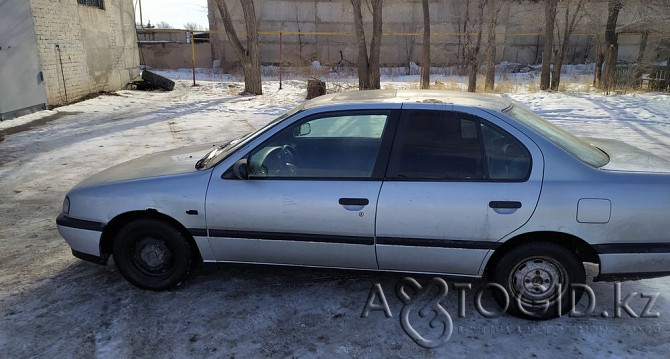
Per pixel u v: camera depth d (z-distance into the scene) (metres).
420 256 3.37
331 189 3.39
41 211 5.81
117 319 3.46
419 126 3.42
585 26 25.39
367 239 3.39
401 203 3.29
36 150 8.92
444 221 3.25
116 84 18.72
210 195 3.54
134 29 21.22
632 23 17.81
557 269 3.28
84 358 3.03
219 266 3.75
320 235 3.44
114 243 3.79
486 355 3.04
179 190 3.59
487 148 3.30
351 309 3.58
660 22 17.48
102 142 9.61
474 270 3.36
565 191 3.14
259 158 3.60
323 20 34.28
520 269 3.33
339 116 3.54
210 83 22.58
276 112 13.48
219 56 33.28
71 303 3.67
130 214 3.72
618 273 3.20
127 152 8.80
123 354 3.07
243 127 11.24
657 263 3.15
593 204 3.10
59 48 13.95
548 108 12.94
